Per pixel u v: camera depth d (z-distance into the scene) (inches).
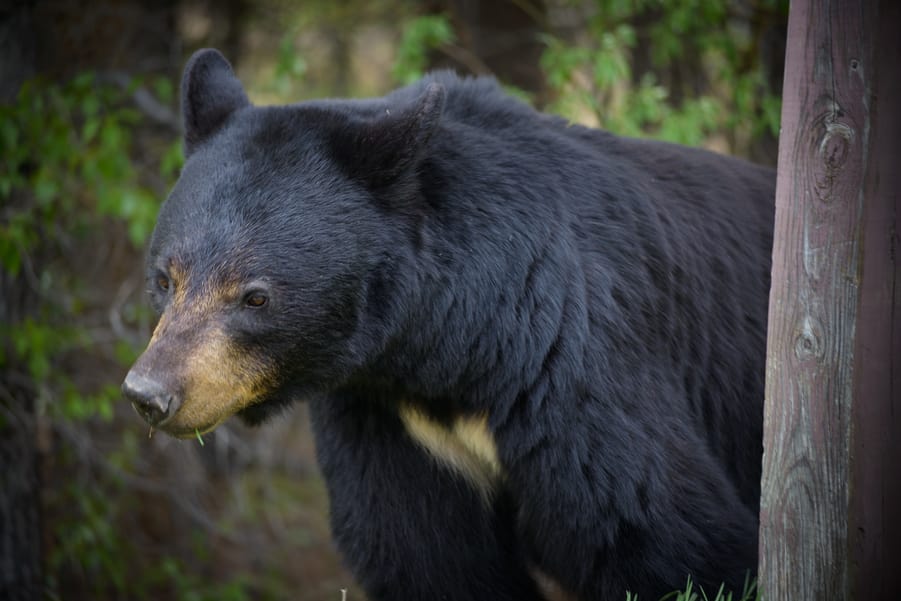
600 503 256.8
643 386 260.2
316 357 246.5
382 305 249.4
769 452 237.6
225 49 654.5
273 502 636.7
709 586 260.2
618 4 512.4
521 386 256.7
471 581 295.6
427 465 281.4
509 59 617.0
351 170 248.4
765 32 554.9
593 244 262.4
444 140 259.9
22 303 490.0
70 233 523.8
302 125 253.3
